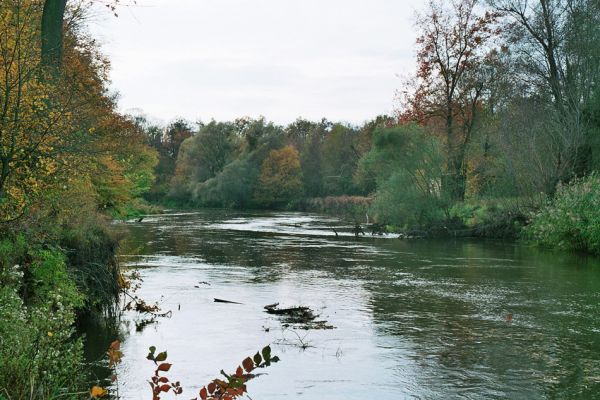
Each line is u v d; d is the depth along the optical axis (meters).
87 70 17.88
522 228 32.62
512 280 18.83
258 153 91.44
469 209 38.34
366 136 88.19
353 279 18.84
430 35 47.25
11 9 10.29
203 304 14.73
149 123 119.50
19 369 7.04
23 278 10.36
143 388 8.70
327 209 73.94
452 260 23.95
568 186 30.47
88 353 10.40
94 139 12.56
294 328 12.45
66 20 15.30
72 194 12.31
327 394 8.64
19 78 9.67
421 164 40.47
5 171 9.62
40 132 9.95
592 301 15.43
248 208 87.81
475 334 12.04
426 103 48.56
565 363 10.16
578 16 36.22
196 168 94.62
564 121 34.00
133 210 51.41
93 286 12.70
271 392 8.68
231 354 10.54
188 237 33.25
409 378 9.34
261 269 20.84
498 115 41.34
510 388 8.92
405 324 12.84
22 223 10.16
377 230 39.38
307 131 124.81
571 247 27.64
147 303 14.70
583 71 34.56
